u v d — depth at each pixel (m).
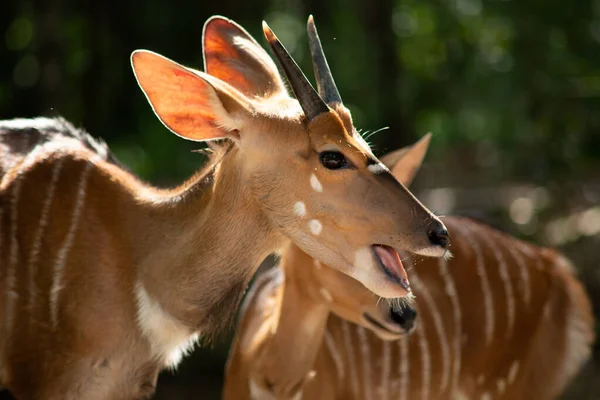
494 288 8.25
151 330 5.83
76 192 5.89
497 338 8.24
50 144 6.12
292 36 15.96
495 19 16.12
